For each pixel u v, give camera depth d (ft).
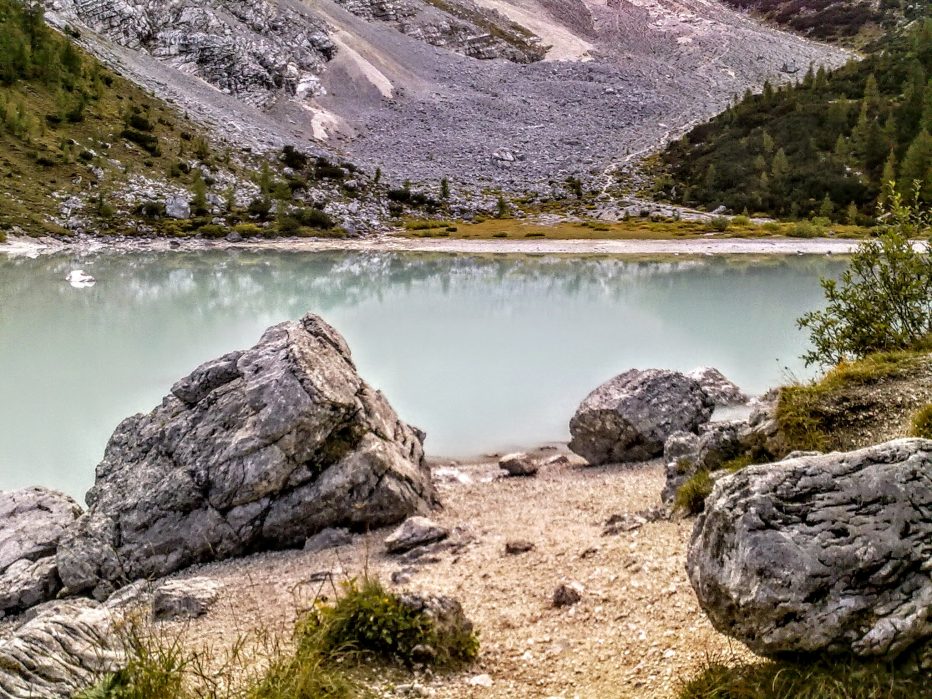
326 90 520.42
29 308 136.87
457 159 447.01
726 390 72.64
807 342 105.40
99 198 273.33
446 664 23.09
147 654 19.30
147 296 153.99
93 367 95.04
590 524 40.52
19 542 44.01
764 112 446.60
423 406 79.92
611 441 59.26
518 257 232.53
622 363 96.53
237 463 44.14
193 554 43.01
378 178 375.86
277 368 47.47
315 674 19.95
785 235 271.90
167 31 488.85
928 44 472.85
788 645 17.02
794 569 17.02
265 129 432.66
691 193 374.84
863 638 16.53
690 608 25.25
